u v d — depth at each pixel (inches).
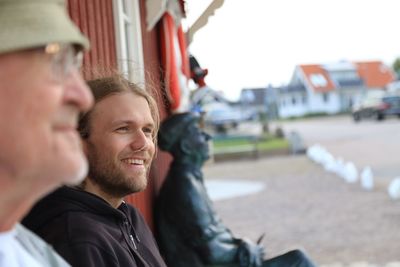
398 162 682.8
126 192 72.5
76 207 65.7
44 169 34.9
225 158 895.7
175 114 171.3
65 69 35.7
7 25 32.8
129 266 65.3
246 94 2047.2
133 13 171.9
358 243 312.3
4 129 33.3
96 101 71.1
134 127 72.1
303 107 2667.3
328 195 486.9
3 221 39.1
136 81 90.6
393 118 1440.7
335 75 2691.9
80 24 124.3
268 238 341.7
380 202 436.5
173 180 167.3
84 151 71.3
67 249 61.9
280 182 587.8
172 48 214.7
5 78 33.2
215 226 165.0
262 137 1173.7
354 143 952.3
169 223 165.2
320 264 274.8
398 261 269.7
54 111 34.6
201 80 258.2
